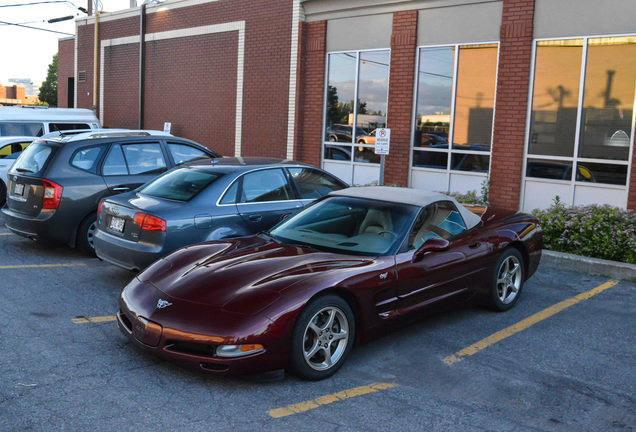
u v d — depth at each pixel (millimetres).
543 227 8820
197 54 16312
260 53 14500
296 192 7215
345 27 12852
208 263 4832
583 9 9516
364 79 12656
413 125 11836
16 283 6770
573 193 9812
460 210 5984
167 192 6629
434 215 5617
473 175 11055
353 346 4750
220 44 15578
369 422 3785
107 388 4133
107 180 8023
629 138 9211
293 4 13562
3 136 12961
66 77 24344
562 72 9828
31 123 13586
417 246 5230
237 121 15258
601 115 9484
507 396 4262
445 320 5984
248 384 4293
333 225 5457
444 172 11461
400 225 5277
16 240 9164
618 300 6773
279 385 4305
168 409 3855
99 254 6672
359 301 4637
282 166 7242
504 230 6230
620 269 7652
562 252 8445
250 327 4078
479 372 4684
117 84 19547
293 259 4801
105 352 4805
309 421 3770
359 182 12914
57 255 8281
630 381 4586
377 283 4766
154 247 6055
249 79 14844
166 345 4219
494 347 5242
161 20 17469
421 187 11852
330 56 13234
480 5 10727
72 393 4031
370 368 4711
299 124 13758
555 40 9859
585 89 9609
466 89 11047
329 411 3922
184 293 4402
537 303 6625
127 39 18859
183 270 4789
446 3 11117
